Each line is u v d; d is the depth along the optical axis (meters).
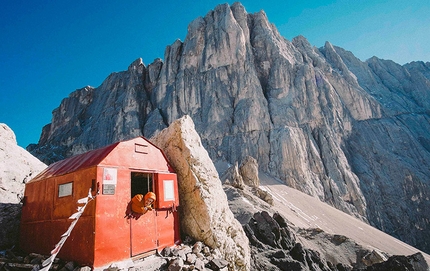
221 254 10.05
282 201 56.28
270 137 80.12
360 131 98.25
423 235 72.25
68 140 100.69
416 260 20.25
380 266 20.22
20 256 8.66
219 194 11.63
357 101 105.50
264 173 72.38
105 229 7.45
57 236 8.27
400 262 20.08
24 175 12.92
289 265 14.88
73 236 7.71
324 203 65.69
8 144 13.98
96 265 6.96
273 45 101.62
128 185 8.61
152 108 100.94
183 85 95.56
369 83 131.88
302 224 43.75
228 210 12.05
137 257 8.12
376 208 75.12
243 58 94.44
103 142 92.12
